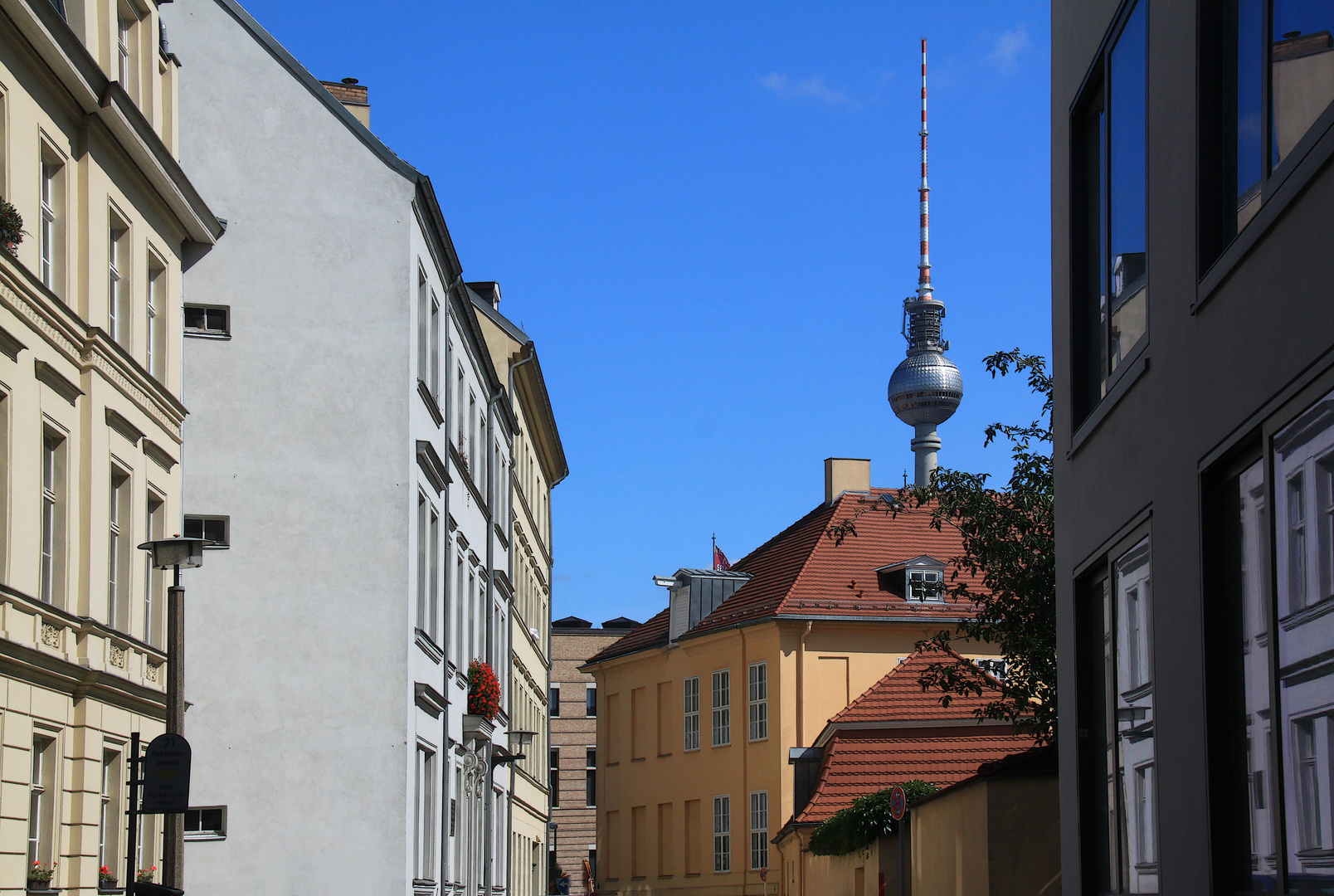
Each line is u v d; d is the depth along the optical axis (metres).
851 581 45.34
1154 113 9.10
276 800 21.88
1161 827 8.72
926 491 21.12
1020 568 20.33
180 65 23.45
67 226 16.73
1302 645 6.54
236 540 22.53
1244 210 7.52
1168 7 8.77
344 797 21.95
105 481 17.28
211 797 21.80
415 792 23.52
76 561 16.55
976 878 18.50
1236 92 7.67
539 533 48.44
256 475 22.72
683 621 50.44
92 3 17.70
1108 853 10.73
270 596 22.45
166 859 13.77
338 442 22.92
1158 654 8.86
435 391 26.55
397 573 22.69
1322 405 6.26
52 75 16.00
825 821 31.56
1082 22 11.57
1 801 14.30
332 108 23.64
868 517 49.34
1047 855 17.77
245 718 22.09
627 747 52.81
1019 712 20.95
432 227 25.22
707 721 48.31
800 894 36.88
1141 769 9.67
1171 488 8.59
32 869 15.17
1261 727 7.17
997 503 20.75
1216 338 7.73
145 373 18.70
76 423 16.72
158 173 19.05
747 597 48.69
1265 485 6.94
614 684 54.47
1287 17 6.87
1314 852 6.45
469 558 31.14
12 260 14.54
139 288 18.98
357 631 22.47
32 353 15.38
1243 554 7.48
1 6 14.50
